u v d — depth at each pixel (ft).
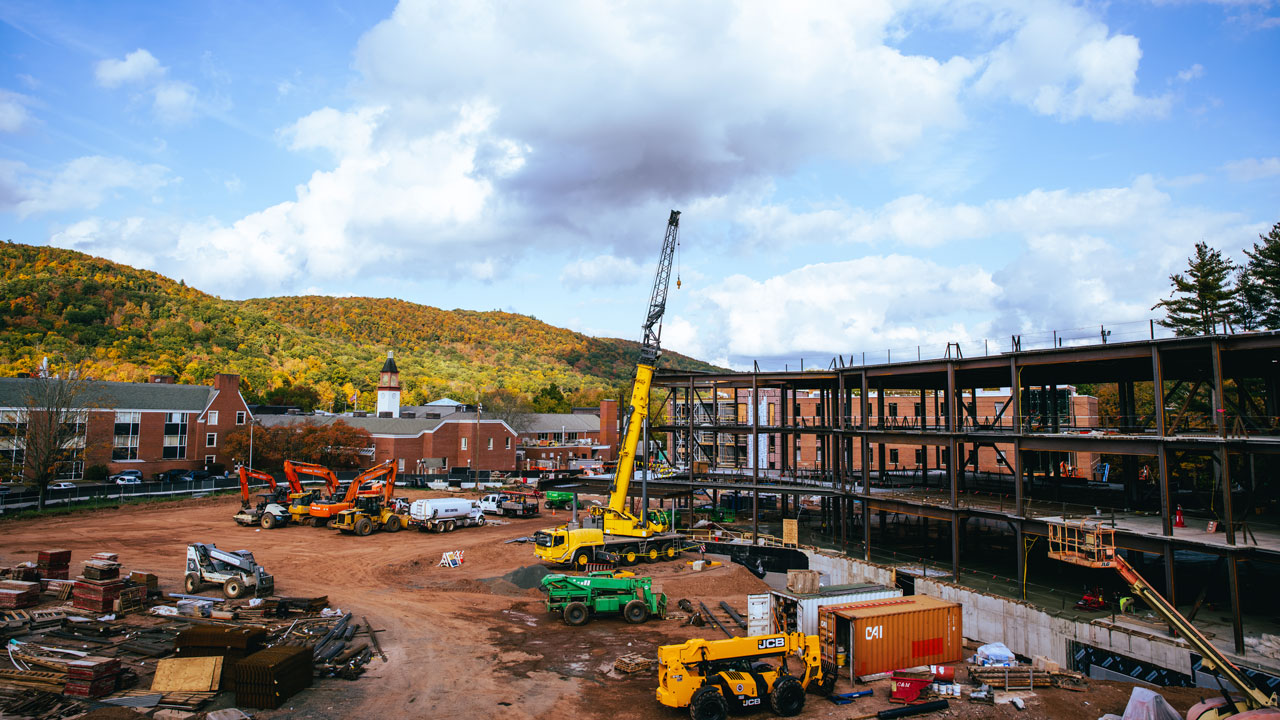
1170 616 74.54
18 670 74.02
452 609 118.42
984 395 270.87
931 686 84.89
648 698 79.92
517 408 412.36
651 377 184.14
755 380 191.52
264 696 72.79
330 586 131.64
